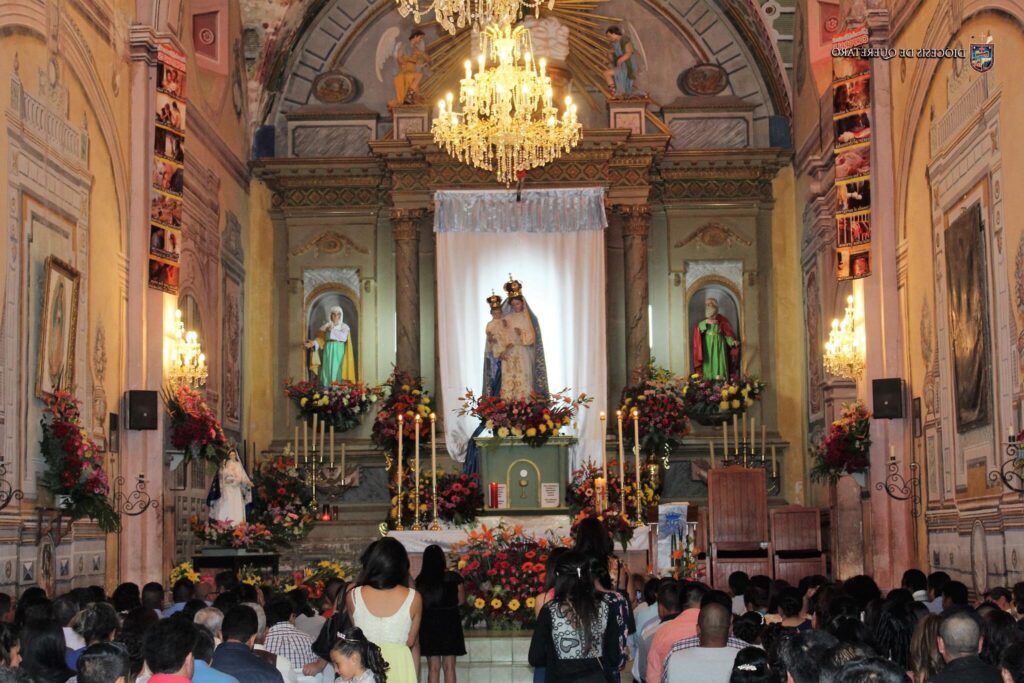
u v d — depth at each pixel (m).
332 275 19.50
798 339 19.19
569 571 6.70
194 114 16.44
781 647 4.78
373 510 18.75
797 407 19.08
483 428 16.64
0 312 10.09
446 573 10.29
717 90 19.83
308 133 19.73
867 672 3.73
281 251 19.48
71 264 11.79
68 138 11.78
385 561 6.88
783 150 19.28
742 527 15.99
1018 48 9.92
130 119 13.69
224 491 15.30
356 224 19.59
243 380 18.83
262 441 19.08
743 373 19.14
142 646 5.03
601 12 19.92
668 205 19.50
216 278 17.47
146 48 13.76
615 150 18.91
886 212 13.62
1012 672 4.69
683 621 7.11
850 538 16.11
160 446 13.61
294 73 19.91
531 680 11.35
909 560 13.19
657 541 15.12
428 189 19.06
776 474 18.83
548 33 19.48
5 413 10.13
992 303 10.55
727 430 18.84
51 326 11.12
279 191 19.56
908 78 13.02
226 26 17.83
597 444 18.30
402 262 19.05
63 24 11.69
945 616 4.96
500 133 14.19
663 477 18.30
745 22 19.53
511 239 18.94
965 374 11.28
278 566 16.16
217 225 17.58
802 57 18.42
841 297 16.55
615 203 19.06
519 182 18.27
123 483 13.27
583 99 19.58
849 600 7.07
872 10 13.65
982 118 10.76
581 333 18.66
